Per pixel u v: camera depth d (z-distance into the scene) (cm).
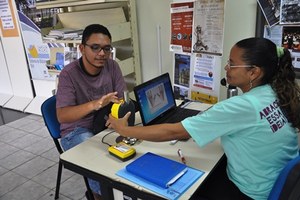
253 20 194
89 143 140
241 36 203
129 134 121
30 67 377
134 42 251
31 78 386
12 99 420
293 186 92
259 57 102
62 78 167
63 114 156
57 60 298
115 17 248
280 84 106
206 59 201
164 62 250
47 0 243
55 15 290
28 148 288
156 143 136
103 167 117
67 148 169
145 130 117
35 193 213
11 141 307
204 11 192
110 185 109
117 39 233
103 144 138
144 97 151
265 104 101
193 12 199
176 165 112
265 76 106
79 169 119
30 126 346
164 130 113
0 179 235
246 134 103
